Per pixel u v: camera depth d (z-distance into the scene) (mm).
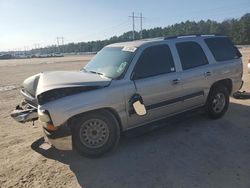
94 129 4738
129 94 4934
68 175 4363
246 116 6793
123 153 4992
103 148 4816
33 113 4914
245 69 16875
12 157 5078
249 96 8547
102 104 4645
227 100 6688
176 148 5121
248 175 4141
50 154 5117
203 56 6270
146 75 5223
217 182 3986
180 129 6039
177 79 5570
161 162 4625
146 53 5332
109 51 5887
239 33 107438
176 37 5977
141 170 4402
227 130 5910
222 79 6496
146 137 5664
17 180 4297
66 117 4406
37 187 4082
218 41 6754
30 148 5430
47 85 4641
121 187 3975
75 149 4777
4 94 12172
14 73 24766
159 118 5504
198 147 5129
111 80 4879
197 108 6180
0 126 6973
